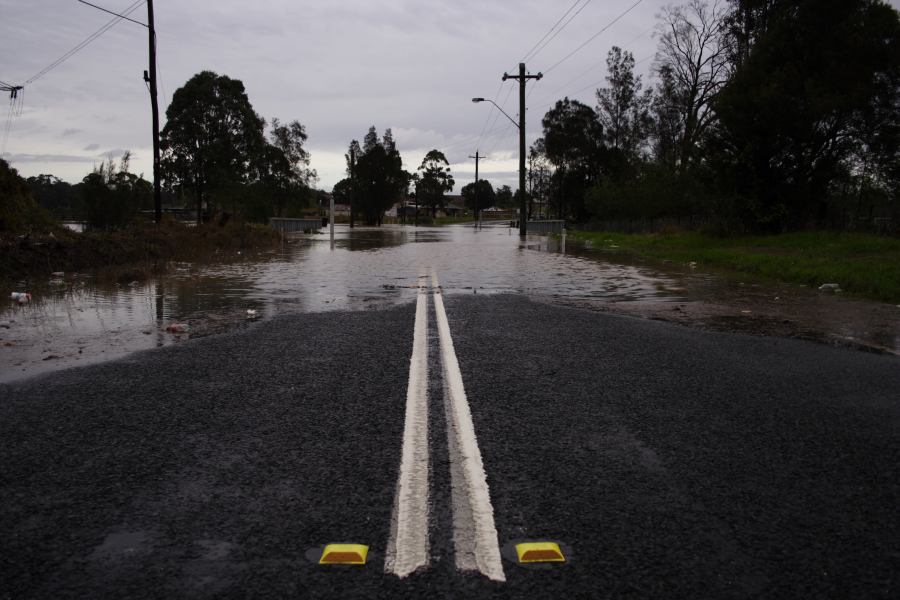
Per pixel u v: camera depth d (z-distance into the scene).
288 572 2.44
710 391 5.00
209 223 29.41
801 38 24.20
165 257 18.98
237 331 7.56
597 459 3.59
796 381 5.33
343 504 3.02
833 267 14.05
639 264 19.05
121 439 3.90
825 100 22.41
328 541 2.67
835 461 3.58
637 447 3.78
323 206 129.88
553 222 54.56
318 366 5.79
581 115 69.06
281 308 9.54
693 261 19.56
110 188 23.52
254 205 48.41
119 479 3.31
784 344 6.92
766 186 25.30
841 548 2.64
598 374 5.53
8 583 2.37
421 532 2.74
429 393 4.92
